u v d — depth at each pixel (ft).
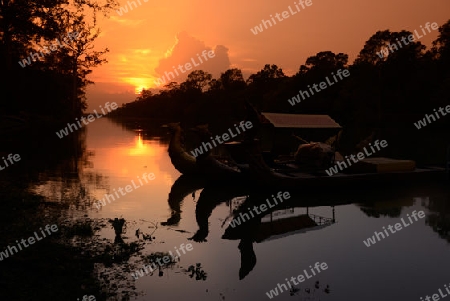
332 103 190.60
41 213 32.71
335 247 27.76
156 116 406.62
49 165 61.31
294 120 51.80
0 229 27.30
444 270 23.72
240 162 52.85
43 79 163.02
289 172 47.67
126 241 27.40
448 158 48.85
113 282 21.17
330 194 44.11
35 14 111.55
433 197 43.16
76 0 120.47
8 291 18.85
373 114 172.65
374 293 20.88
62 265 22.34
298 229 32.19
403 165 47.96
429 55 184.85
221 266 24.13
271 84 265.13
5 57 122.72
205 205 39.47
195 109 304.71
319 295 20.57
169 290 20.68
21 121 131.13
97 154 76.74
